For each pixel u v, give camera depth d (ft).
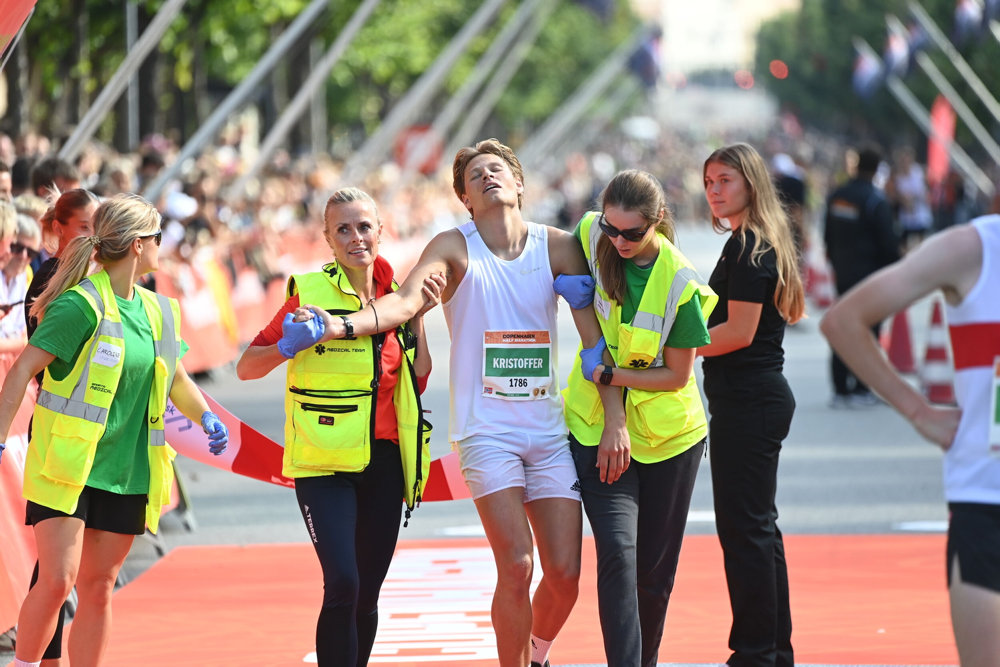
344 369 52.21
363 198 53.47
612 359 53.36
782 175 177.88
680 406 54.08
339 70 339.98
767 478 55.47
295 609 71.15
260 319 183.83
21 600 65.67
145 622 68.95
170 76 269.23
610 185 51.72
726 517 55.72
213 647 64.54
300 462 52.26
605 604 50.93
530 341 52.90
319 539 51.52
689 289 52.21
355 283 54.03
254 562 81.66
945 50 323.16
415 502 54.19
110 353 52.47
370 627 54.08
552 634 55.42
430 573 78.59
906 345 162.61
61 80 211.41
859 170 140.05
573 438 53.62
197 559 82.48
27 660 52.34
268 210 195.00
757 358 55.31
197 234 159.22
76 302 52.26
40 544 51.98
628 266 53.31
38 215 75.10
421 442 53.62
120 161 139.85
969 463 39.60
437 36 467.93
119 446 53.16
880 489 102.58
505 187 53.26
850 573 78.33
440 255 53.06
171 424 66.49
